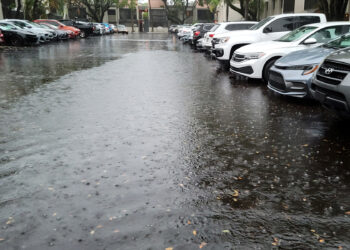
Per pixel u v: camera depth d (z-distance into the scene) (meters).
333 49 6.76
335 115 5.98
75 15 70.44
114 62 14.47
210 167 3.82
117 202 3.07
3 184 3.42
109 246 2.47
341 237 2.59
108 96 7.59
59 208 2.97
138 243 2.50
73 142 4.61
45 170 3.74
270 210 2.95
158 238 2.56
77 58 16.00
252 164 3.91
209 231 2.65
